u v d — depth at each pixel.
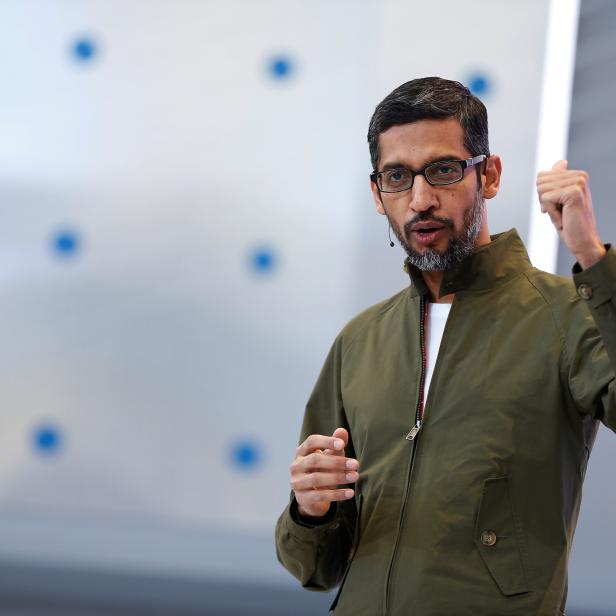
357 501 5.58
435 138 5.35
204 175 11.47
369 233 11.15
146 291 11.55
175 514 11.42
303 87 11.30
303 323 11.24
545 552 4.96
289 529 5.70
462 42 10.90
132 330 11.57
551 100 10.66
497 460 4.99
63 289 11.70
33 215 11.77
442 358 5.39
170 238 11.52
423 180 5.34
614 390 4.67
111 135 11.66
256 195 11.37
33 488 11.66
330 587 6.00
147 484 11.47
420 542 5.02
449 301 5.68
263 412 11.30
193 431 11.41
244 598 11.23
